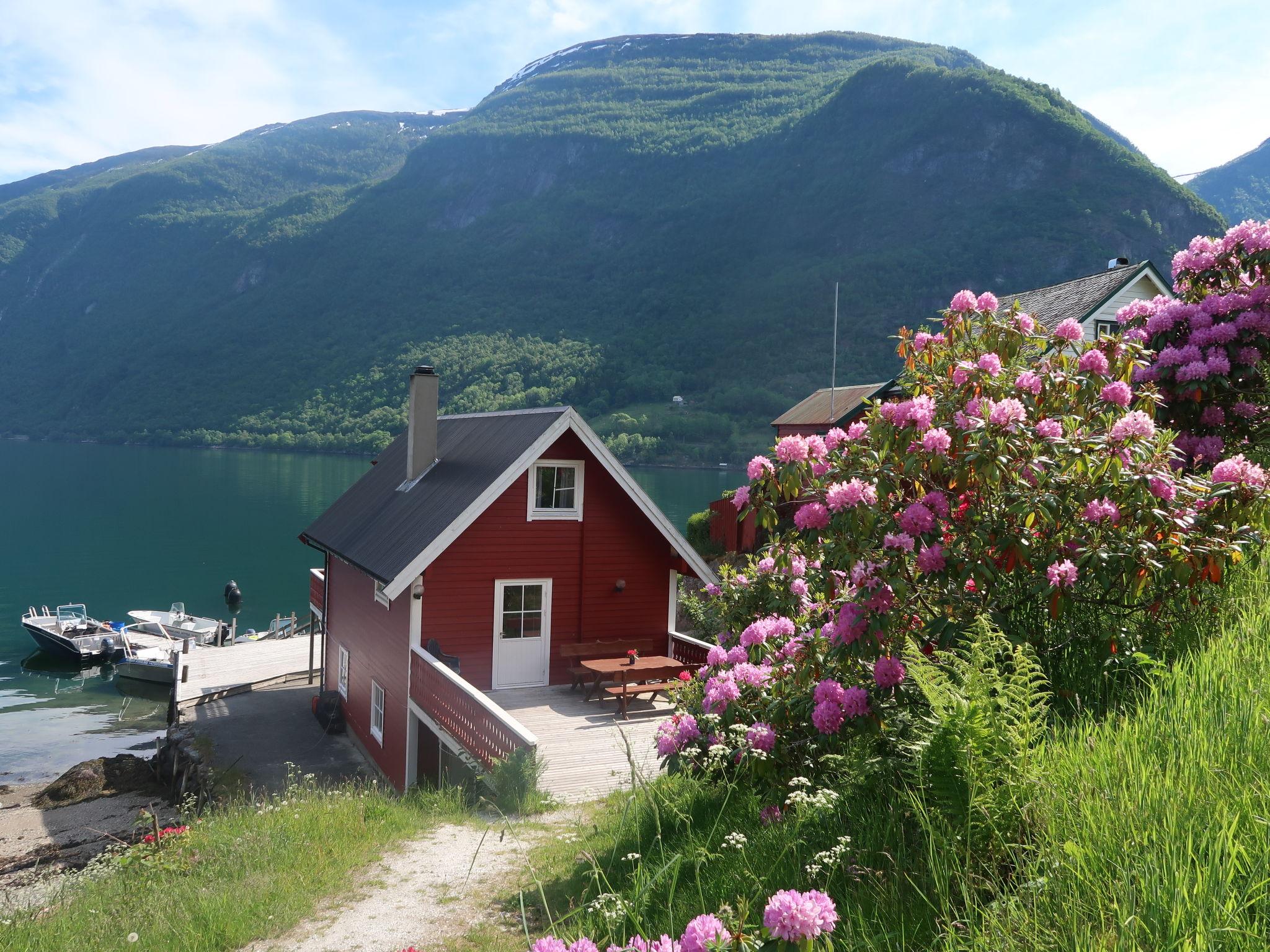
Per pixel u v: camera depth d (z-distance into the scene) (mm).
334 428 180750
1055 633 4891
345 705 18781
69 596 47531
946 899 2969
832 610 5684
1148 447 4699
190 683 22906
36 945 7387
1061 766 3268
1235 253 7578
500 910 6621
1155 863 2363
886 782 4199
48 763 23266
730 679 5645
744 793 5754
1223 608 4859
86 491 97688
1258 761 2838
